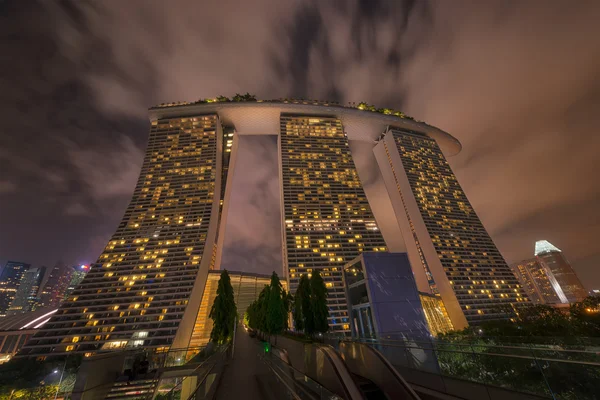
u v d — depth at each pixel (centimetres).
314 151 15825
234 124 17700
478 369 922
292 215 12938
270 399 1127
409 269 3850
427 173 16638
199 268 10119
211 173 13225
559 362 747
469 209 15488
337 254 11856
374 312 3472
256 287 11938
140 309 8838
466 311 11681
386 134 18650
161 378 1622
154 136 14912
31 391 5634
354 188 14400
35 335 7969
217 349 2167
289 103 17325
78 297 9169
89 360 1253
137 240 10906
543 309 6769
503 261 13562
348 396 815
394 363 1299
